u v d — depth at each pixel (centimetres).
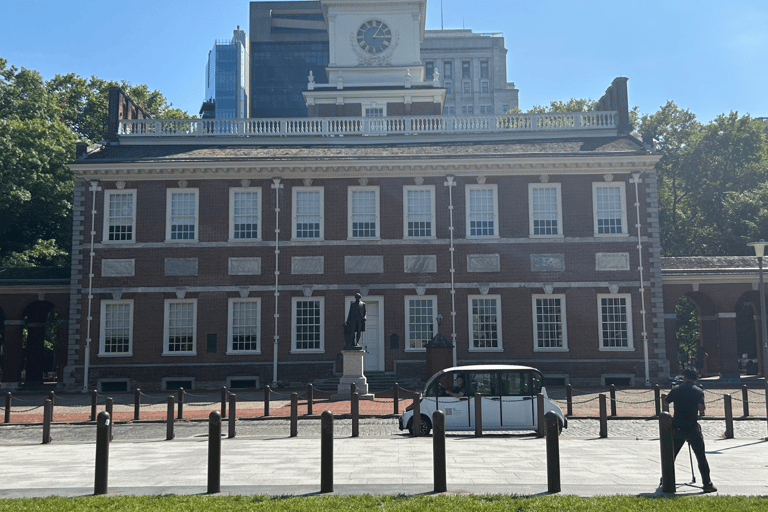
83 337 3978
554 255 4038
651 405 2886
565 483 1245
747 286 4119
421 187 4109
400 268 4047
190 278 4038
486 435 2069
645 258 4028
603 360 3956
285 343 4003
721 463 1538
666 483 1154
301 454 1662
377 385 3766
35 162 4897
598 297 4009
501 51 18988
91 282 4019
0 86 5406
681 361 6875
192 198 4100
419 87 5194
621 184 4091
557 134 4538
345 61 5409
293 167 4066
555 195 4094
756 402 2959
